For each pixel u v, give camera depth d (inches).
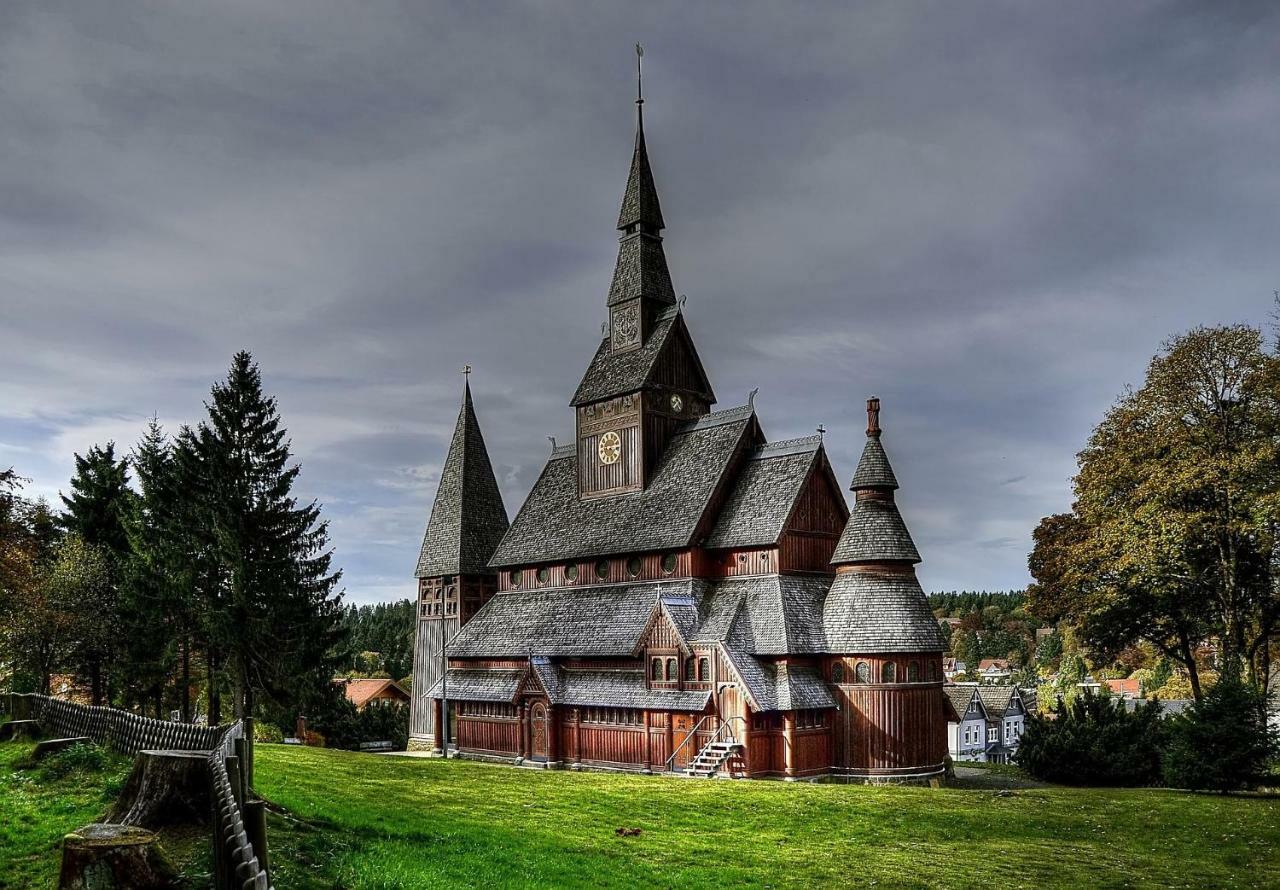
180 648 2704.2
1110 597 2285.9
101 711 1242.6
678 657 2078.0
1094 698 2150.6
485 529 3095.5
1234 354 2245.3
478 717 2559.1
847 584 2071.9
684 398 2640.3
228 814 581.0
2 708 1487.5
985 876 1087.0
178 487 2495.1
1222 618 2336.4
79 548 2608.3
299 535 2556.6
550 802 1395.2
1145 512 2210.9
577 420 2728.8
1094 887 1062.4
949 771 2054.6
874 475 2110.0
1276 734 1784.0
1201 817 1469.0
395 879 780.6
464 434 3196.4
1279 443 2162.9
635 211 2716.5
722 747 1943.9
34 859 759.7
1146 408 2358.5
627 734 2158.0
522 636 2522.1
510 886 844.0
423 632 3105.3
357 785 1343.5
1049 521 2640.3
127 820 777.6
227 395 2498.8
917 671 2004.2
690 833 1248.2
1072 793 1710.1
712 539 2258.9
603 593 2436.0
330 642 2593.5
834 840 1254.9
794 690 1974.7
